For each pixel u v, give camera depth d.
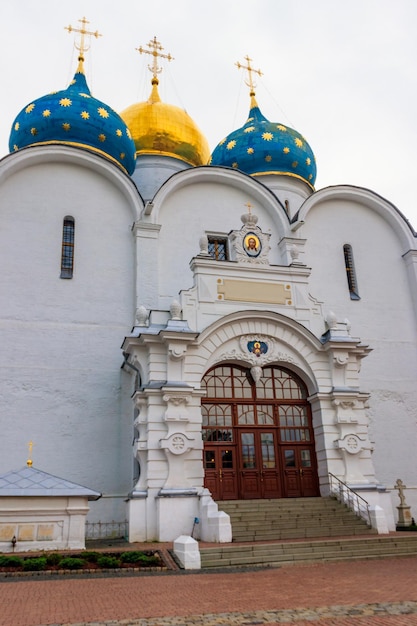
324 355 20.34
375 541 15.11
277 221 25.86
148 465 17.30
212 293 19.97
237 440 19.38
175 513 16.69
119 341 21.88
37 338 21.02
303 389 20.56
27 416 20.00
